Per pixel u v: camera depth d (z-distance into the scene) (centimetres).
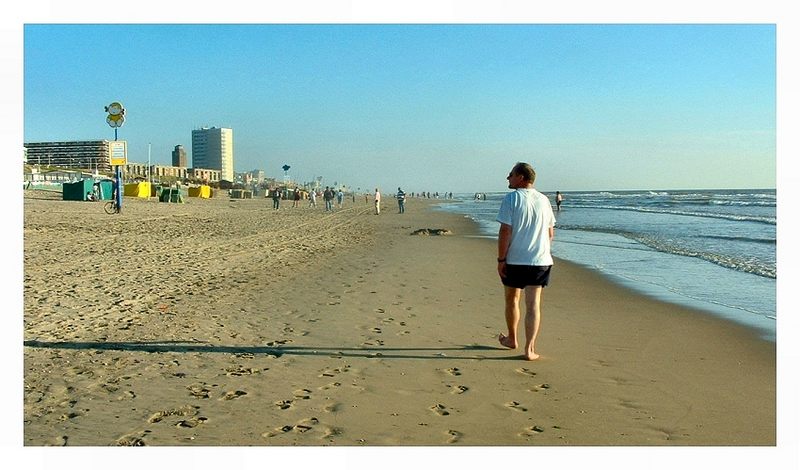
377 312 767
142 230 1972
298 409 436
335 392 472
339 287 955
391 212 4631
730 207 4859
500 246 563
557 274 1182
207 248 1470
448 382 498
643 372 529
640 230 2425
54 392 462
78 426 402
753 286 1030
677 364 555
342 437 391
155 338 620
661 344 628
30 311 722
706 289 998
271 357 564
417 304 824
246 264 1201
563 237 2152
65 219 2291
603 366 546
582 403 453
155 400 449
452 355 576
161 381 491
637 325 719
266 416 423
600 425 413
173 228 2130
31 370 511
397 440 387
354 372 522
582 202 7275
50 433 391
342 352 583
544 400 459
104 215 2698
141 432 394
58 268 1058
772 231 2284
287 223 2658
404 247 1697
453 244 1833
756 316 775
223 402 448
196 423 410
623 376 518
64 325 662
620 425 413
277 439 387
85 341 603
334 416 424
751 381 506
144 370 518
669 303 869
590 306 843
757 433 401
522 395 469
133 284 926
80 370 514
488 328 687
